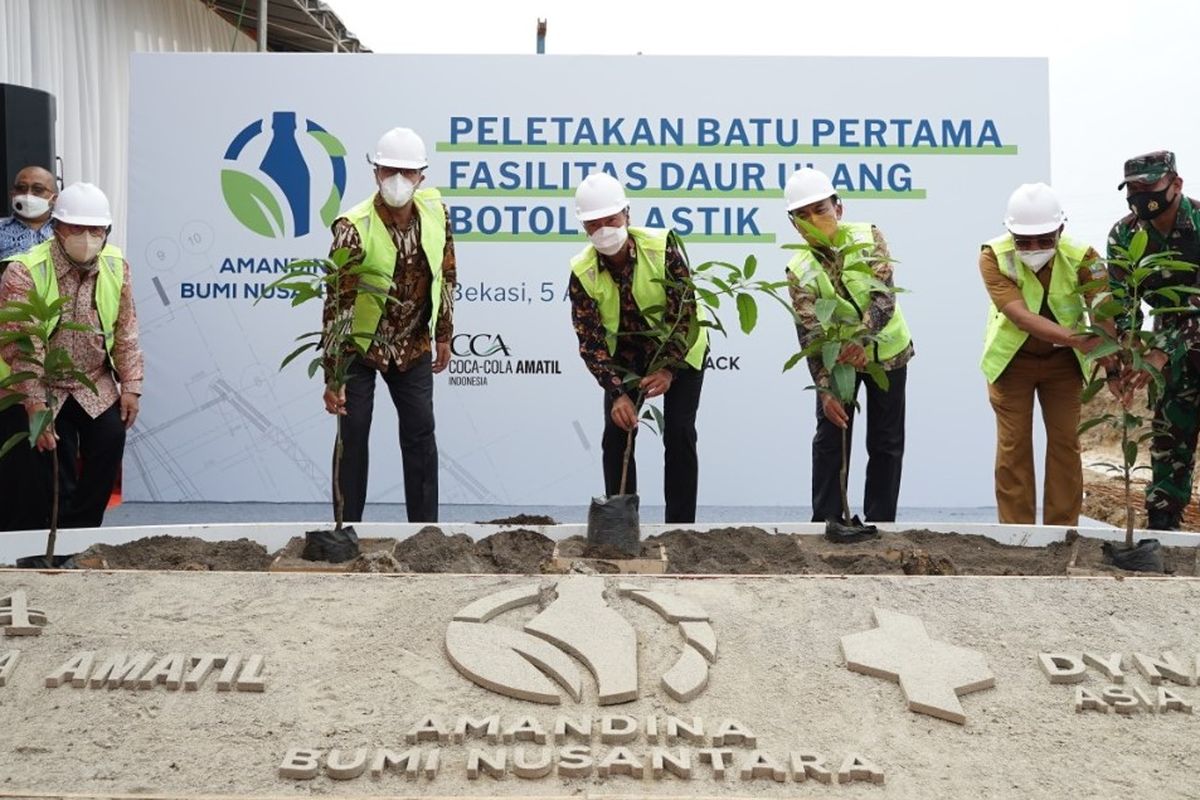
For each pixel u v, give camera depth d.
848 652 3.48
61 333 5.30
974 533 5.21
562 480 8.43
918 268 8.38
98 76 11.42
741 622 3.68
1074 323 5.31
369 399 5.58
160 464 8.37
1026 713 3.27
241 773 2.94
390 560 4.25
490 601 3.73
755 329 8.38
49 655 3.43
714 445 8.42
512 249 8.36
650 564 4.39
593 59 8.30
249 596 3.79
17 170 7.11
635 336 5.58
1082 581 3.96
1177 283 5.80
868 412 5.86
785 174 8.34
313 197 8.37
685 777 2.95
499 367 8.38
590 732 3.11
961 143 8.33
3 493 5.77
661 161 8.34
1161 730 3.20
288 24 14.88
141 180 8.33
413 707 3.23
